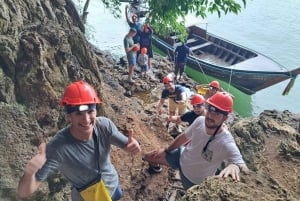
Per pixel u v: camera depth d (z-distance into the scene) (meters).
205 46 17.95
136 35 13.17
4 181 4.33
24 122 4.88
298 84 18.45
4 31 5.16
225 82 16.19
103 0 13.77
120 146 3.37
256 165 5.09
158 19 10.32
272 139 5.87
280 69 15.62
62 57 5.71
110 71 12.65
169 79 8.81
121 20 22.30
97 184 3.34
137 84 12.02
